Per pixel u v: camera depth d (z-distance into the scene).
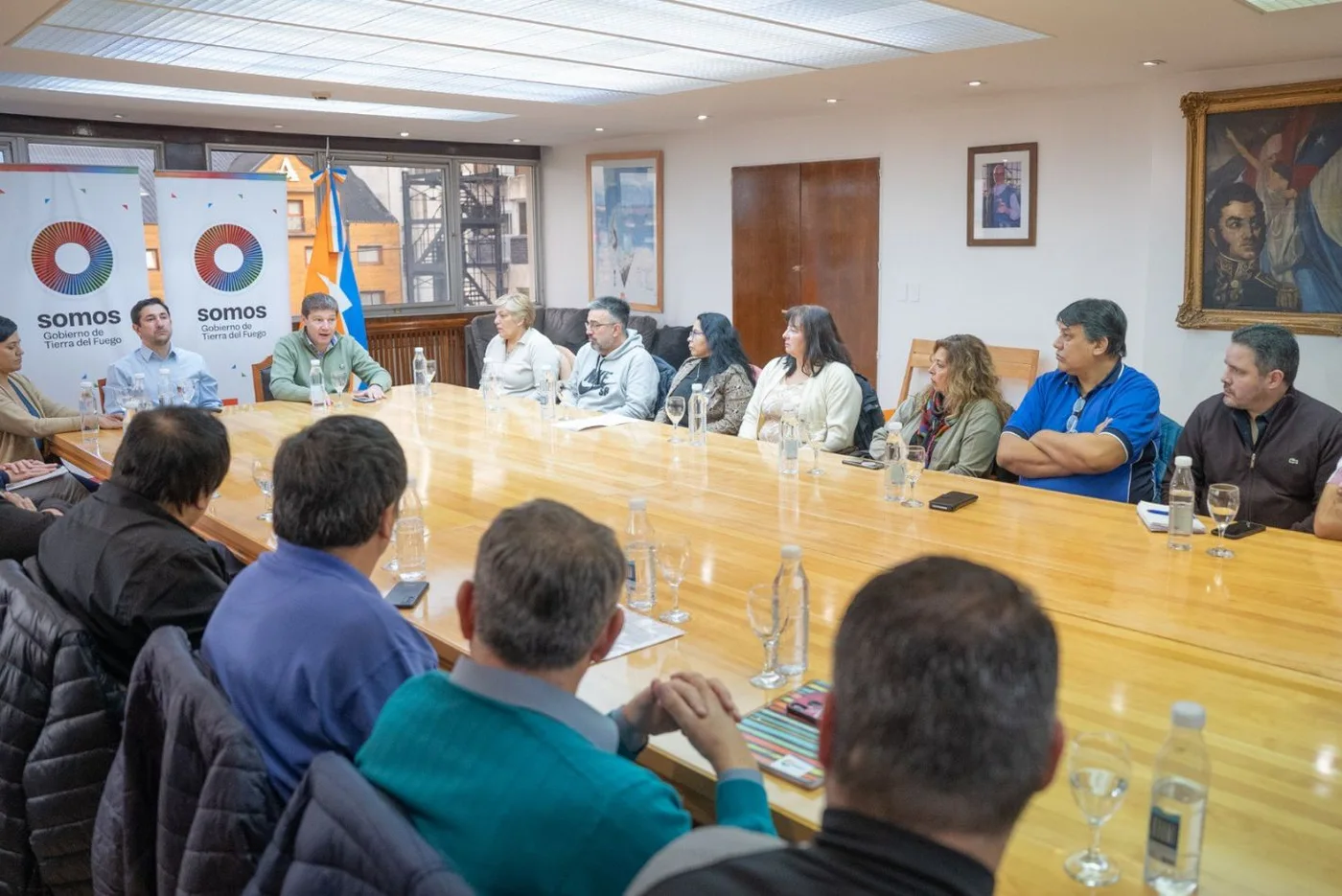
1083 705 1.67
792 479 3.24
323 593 1.61
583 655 1.27
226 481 3.32
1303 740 1.56
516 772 1.15
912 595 0.84
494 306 9.31
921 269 6.92
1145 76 5.47
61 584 2.03
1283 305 5.26
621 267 8.90
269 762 1.54
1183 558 2.43
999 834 0.80
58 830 1.87
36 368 5.90
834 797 0.84
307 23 4.02
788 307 7.72
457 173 8.91
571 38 4.36
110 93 5.81
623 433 4.01
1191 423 3.28
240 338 6.61
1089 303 3.26
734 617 2.08
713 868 0.82
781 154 7.56
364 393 4.86
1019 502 2.93
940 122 6.65
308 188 8.16
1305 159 5.06
